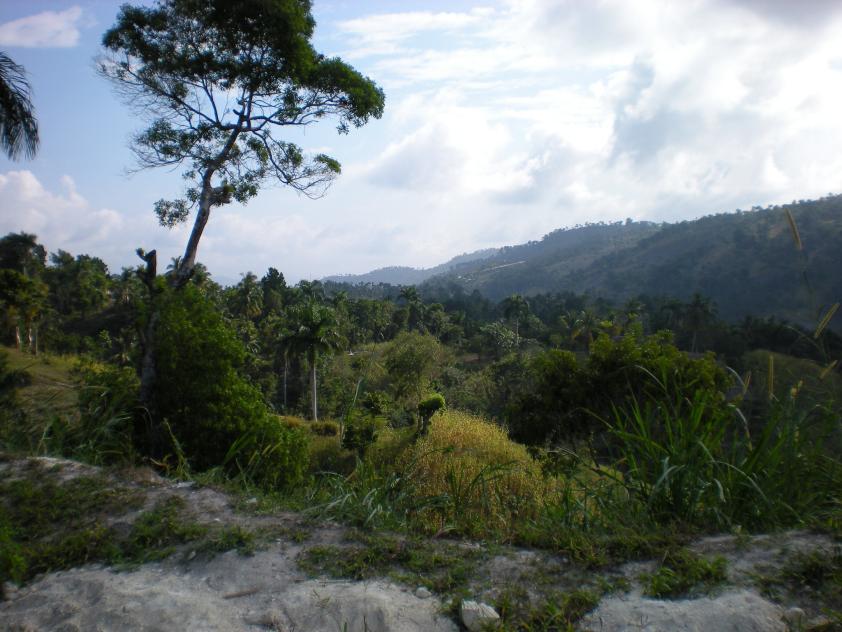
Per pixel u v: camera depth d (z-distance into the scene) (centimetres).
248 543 351
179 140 1312
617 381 1012
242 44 1287
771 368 403
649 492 389
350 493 429
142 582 320
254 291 6825
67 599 306
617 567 308
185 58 1277
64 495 423
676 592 280
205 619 281
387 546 340
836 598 266
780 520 363
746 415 415
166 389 881
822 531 327
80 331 5603
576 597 280
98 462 541
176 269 1175
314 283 8525
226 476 517
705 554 311
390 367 4097
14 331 3016
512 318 8975
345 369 5028
